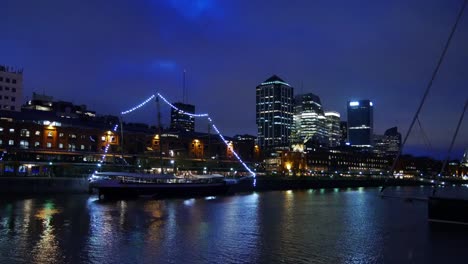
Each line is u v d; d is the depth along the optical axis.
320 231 64.69
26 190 115.62
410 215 88.00
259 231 63.81
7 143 154.50
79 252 48.00
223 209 95.75
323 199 136.12
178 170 196.75
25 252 47.66
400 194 172.25
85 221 70.88
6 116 161.00
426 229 66.31
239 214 85.75
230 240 56.16
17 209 85.56
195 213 86.19
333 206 108.69
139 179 126.00
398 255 48.47
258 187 195.62
